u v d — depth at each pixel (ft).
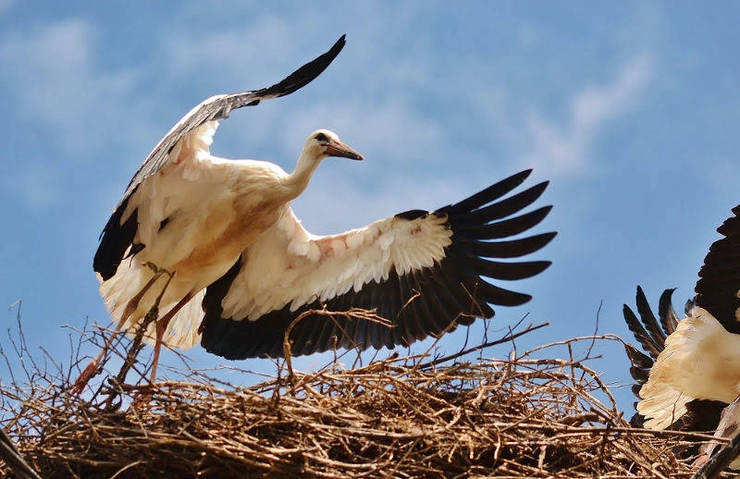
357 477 32.50
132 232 45.03
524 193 45.75
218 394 35.17
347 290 47.80
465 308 46.50
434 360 37.70
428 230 46.80
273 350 48.19
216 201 44.37
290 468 32.89
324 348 47.75
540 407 36.81
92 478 34.14
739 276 44.45
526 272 45.83
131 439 33.50
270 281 48.11
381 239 47.32
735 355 44.88
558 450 35.37
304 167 44.75
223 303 48.44
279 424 34.42
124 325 45.52
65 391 35.32
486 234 46.14
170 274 44.50
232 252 45.62
